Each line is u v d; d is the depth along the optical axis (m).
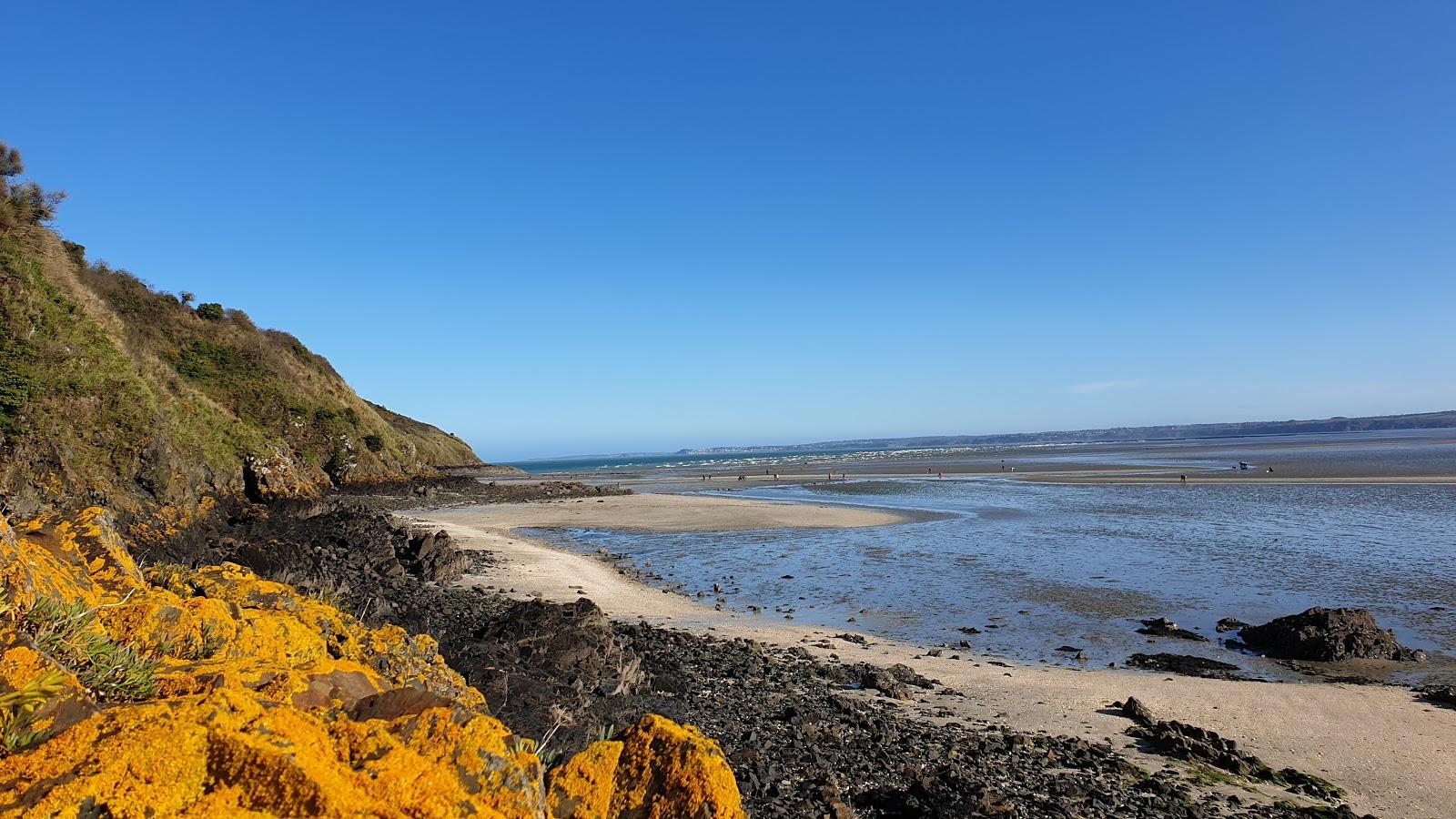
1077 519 43.03
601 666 12.81
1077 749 12.44
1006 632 21.00
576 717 9.59
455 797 4.05
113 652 4.94
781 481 81.25
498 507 55.75
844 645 19.39
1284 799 11.09
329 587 19.33
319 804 3.51
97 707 4.14
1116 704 14.99
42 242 30.64
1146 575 27.64
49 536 7.09
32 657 4.32
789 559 32.59
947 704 14.90
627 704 11.73
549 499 62.22
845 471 99.81
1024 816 9.56
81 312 28.77
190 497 28.64
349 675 5.31
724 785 5.07
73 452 25.00
